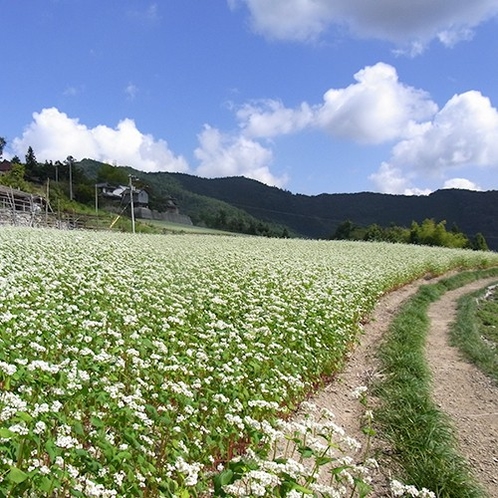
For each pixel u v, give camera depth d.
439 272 31.58
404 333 13.67
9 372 4.71
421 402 8.52
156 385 5.82
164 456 4.85
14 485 3.55
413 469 6.42
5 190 54.78
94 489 3.63
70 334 7.29
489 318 19.34
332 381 9.92
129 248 20.97
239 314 10.38
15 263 13.62
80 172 107.69
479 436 8.07
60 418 4.34
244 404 6.15
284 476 3.98
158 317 8.93
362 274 19.30
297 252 28.20
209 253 22.30
